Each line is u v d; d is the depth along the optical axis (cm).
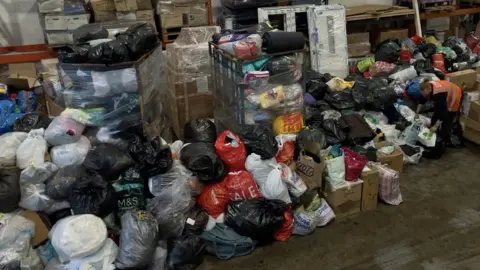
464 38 576
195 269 237
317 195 272
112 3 423
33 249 220
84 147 242
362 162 274
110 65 245
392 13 496
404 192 306
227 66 288
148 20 436
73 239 204
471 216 275
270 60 275
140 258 212
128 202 233
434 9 533
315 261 240
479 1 562
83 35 293
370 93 362
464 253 241
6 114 293
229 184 255
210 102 354
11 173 220
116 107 255
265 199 252
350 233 263
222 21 480
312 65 459
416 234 260
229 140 266
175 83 341
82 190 221
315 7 457
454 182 317
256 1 454
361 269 232
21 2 449
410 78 402
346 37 466
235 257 245
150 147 243
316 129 293
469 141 382
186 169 252
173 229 236
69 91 254
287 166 267
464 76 389
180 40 358
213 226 250
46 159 235
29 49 454
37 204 222
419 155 344
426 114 368
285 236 258
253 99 271
